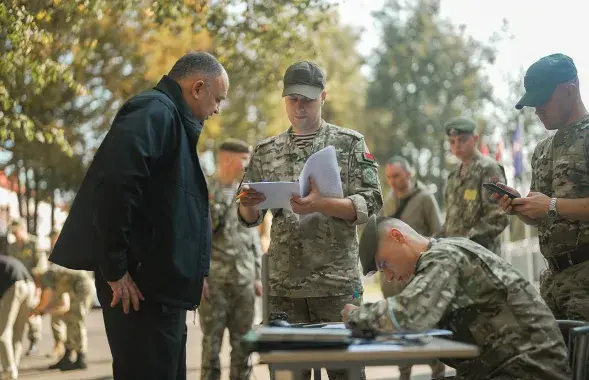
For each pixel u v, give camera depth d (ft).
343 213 17.30
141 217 15.28
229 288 26.63
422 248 13.46
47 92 40.34
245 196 17.12
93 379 33.42
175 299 15.37
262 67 38.37
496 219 25.34
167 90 15.94
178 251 15.34
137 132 14.66
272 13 36.70
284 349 11.09
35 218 73.72
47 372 35.99
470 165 26.12
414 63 171.32
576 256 17.52
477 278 12.88
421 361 11.10
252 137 72.08
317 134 18.65
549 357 12.66
